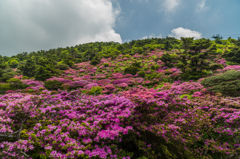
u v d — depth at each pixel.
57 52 62.16
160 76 20.81
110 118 3.24
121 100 3.99
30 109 2.85
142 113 4.05
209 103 5.02
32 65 32.06
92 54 50.50
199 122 3.79
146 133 3.82
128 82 19.67
